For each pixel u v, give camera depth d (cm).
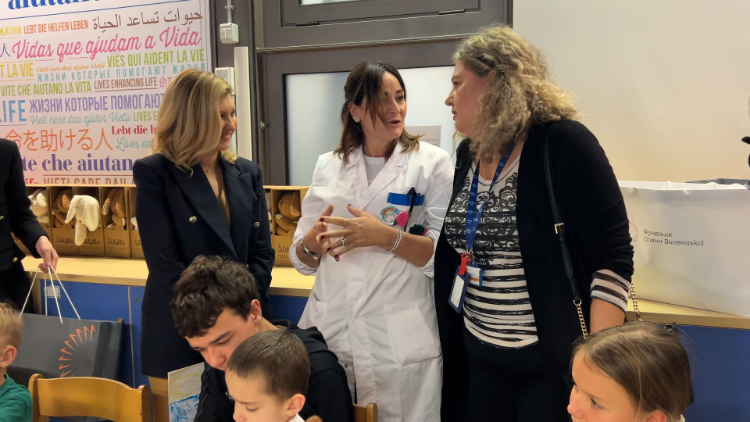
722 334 137
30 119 269
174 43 241
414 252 143
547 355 114
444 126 223
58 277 201
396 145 152
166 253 151
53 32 259
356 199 151
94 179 263
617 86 191
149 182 152
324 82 236
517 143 120
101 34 251
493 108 115
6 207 199
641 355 82
